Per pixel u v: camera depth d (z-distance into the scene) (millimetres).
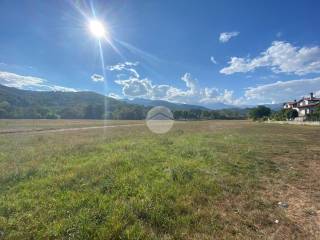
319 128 47000
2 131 37625
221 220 6113
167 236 5281
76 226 5383
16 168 10789
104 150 16312
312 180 9719
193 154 14938
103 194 7598
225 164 12281
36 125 56906
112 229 5301
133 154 14164
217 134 31969
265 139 25062
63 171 10430
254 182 9273
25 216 5996
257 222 6055
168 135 29922
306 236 5465
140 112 155375
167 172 10188
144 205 6605
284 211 6738
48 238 5055
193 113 158125
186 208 6699
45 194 7547
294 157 14672
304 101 101562
